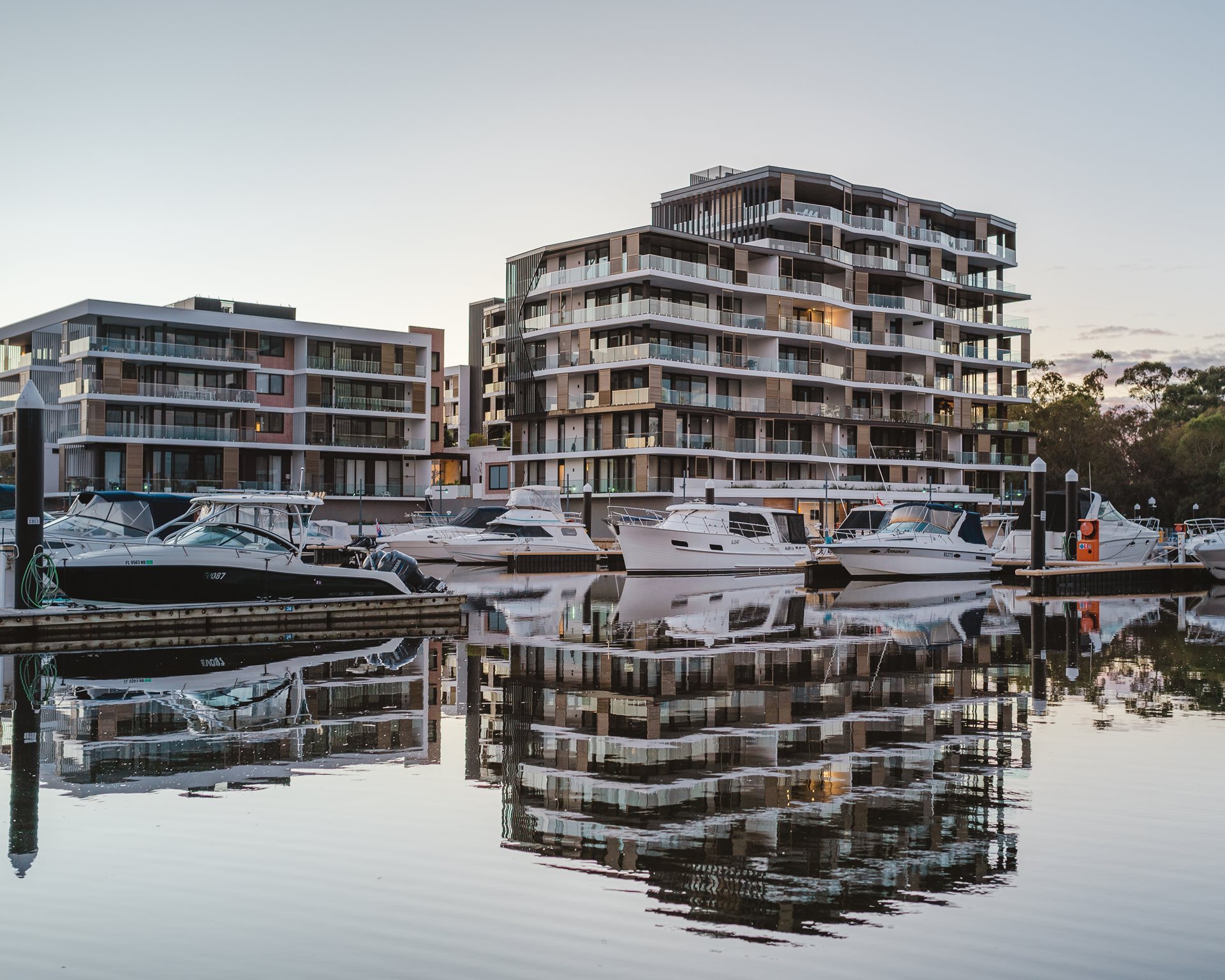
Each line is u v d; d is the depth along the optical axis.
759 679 21.28
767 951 8.73
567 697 19.33
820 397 88.69
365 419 82.44
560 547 61.84
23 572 27.52
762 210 87.12
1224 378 127.25
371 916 9.38
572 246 80.75
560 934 9.03
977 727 16.88
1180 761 14.69
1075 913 9.51
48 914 9.44
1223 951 8.80
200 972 8.36
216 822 11.87
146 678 21.42
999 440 102.56
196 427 73.38
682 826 11.78
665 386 78.62
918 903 9.70
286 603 29.94
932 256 96.94
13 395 82.25
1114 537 54.03
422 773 13.98
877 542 50.25
